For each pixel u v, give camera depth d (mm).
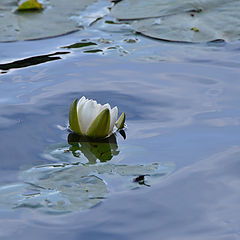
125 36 8375
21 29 8578
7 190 3893
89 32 8625
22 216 3545
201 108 5664
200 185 3957
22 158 4504
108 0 10641
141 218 3514
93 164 4363
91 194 3824
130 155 4555
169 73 6781
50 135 5035
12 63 7242
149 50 7707
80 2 10461
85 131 5039
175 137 4938
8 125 5254
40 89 6281
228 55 7445
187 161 4398
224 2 9328
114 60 7316
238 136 4898
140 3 9734
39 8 9836
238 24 8375
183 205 3672
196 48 7754
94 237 3309
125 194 3824
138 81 6512
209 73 6758
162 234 3328
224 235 3291
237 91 6137
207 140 4836
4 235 3342
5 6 10094
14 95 6098
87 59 7363
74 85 6391
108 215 3551
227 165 4289
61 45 8016
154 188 3918
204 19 8688
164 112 5586
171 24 8586
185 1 9453
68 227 3414
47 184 3988
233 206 3645
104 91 6188
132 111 5625
